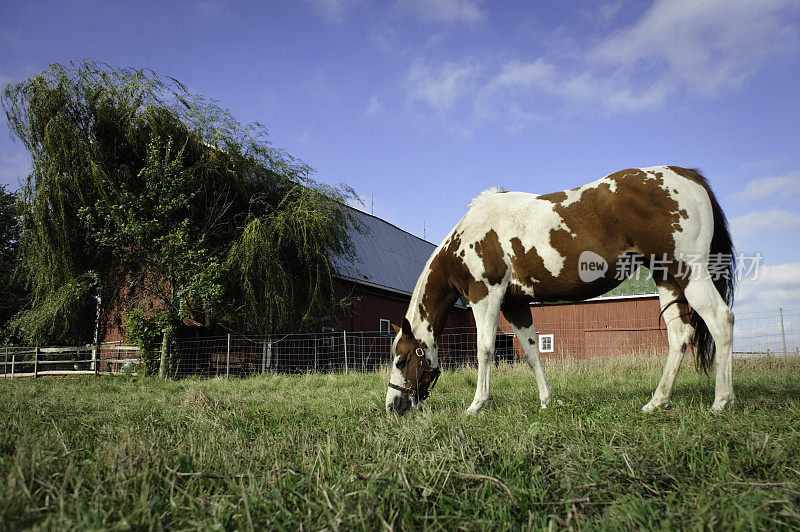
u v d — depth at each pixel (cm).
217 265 1379
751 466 236
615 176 444
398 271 2570
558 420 356
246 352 1585
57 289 1445
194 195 1419
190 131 1495
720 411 377
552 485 229
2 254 2503
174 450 297
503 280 488
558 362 1179
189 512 198
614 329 2220
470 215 516
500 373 991
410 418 423
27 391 856
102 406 610
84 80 1454
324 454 283
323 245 1578
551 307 2355
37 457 241
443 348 2470
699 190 421
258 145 1627
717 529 174
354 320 2070
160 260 1439
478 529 181
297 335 1596
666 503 202
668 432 297
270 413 496
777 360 1098
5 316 2294
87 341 1603
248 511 187
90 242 1469
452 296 548
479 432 340
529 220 471
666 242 417
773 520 176
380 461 254
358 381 948
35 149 1406
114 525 170
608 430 320
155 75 1499
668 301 457
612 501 203
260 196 1608
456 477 234
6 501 179
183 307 1429
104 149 1456
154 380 1227
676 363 440
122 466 236
